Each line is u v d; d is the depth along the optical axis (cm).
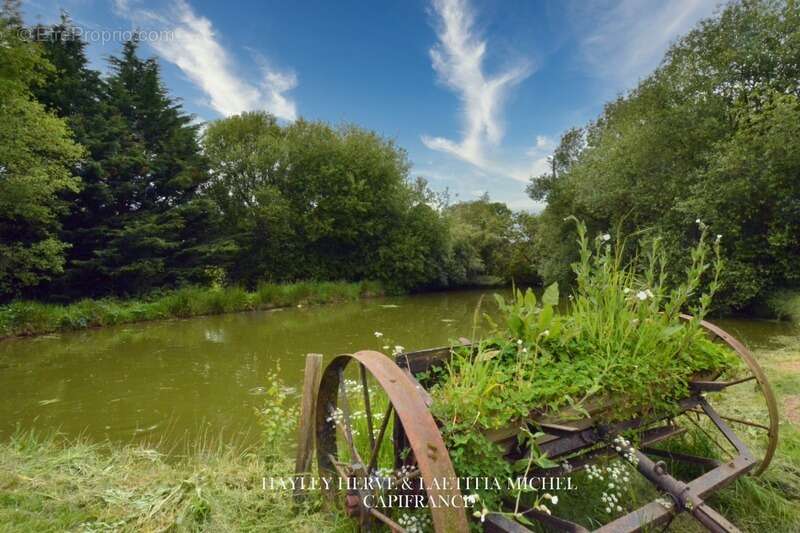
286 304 1634
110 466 307
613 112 1777
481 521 166
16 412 500
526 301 254
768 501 230
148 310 1241
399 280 2272
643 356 235
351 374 586
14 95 877
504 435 188
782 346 719
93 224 1345
